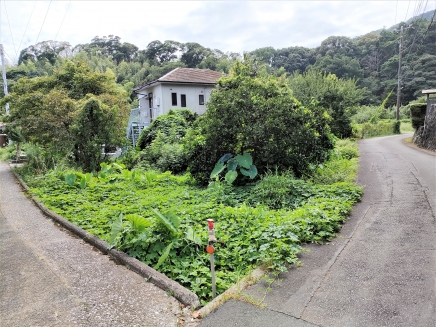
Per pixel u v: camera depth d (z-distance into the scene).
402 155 11.72
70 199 6.98
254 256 3.60
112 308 2.77
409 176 7.70
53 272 3.52
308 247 3.95
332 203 5.40
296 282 3.08
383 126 27.38
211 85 23.08
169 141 14.02
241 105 7.91
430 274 3.11
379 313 2.54
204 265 3.59
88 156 11.94
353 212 5.26
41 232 5.03
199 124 8.59
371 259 3.51
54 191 7.96
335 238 4.21
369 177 7.88
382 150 13.80
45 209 6.29
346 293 2.85
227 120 7.87
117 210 5.90
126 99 14.96
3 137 24.45
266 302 2.75
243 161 7.66
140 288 3.12
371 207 5.46
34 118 11.92
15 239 4.70
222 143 8.14
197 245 3.96
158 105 22.11
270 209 5.88
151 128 16.45
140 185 8.65
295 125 7.71
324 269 3.34
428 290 2.82
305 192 6.39
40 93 12.77
